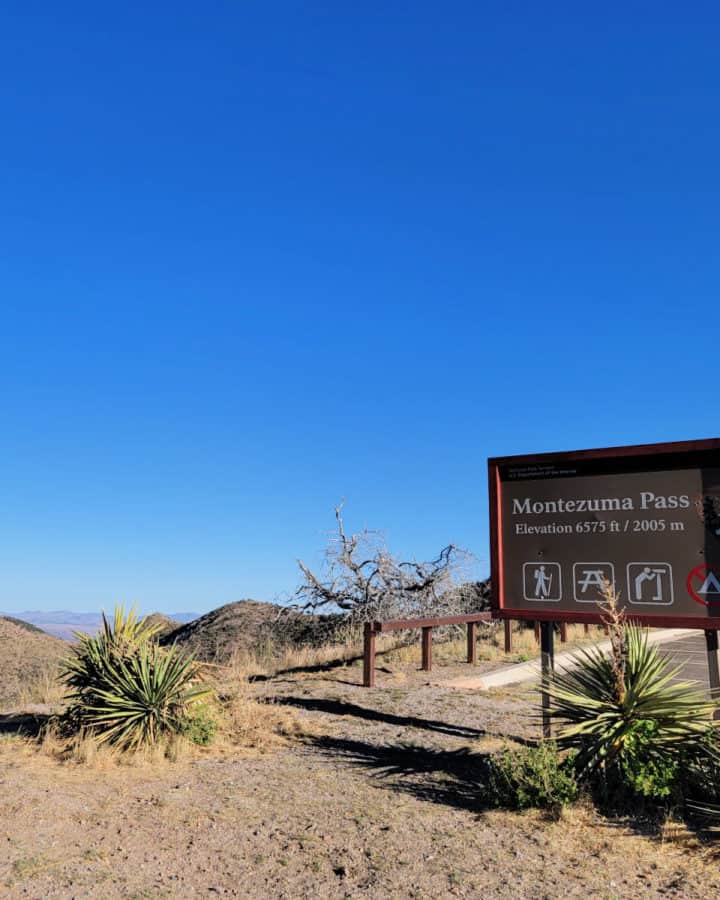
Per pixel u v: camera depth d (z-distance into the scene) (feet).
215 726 31.32
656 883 16.83
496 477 31.89
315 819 21.25
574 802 21.85
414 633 65.10
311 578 67.41
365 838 19.75
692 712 22.71
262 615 83.20
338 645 64.39
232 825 20.72
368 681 44.24
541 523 30.73
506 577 31.17
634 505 28.91
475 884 16.88
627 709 23.06
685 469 28.12
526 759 23.03
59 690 43.42
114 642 32.04
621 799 21.89
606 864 17.89
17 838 19.08
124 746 29.17
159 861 18.19
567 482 30.40
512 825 20.62
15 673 60.49
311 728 33.19
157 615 101.19
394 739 31.24
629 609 28.45
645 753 22.39
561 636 66.08
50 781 24.35
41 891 16.22
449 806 22.43
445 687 43.73
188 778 25.40
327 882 17.12
